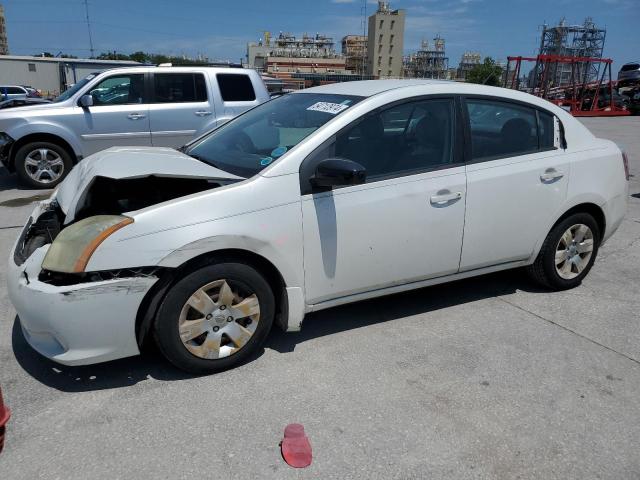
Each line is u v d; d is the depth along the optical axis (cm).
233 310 299
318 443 252
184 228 275
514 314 394
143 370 308
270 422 266
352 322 374
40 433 254
